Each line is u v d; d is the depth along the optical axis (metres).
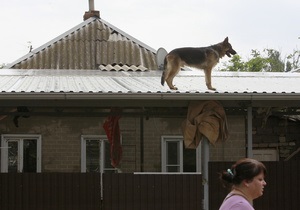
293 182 12.21
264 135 17.58
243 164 5.31
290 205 12.18
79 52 19.86
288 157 17.16
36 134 16.62
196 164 16.83
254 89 12.48
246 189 5.31
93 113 12.02
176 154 16.89
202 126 11.74
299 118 17.48
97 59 19.62
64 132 16.72
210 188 12.02
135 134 16.81
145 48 19.97
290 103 12.22
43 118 16.66
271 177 12.18
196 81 14.59
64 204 11.69
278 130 17.61
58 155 16.69
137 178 11.73
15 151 16.64
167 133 16.84
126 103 11.89
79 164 16.72
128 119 16.83
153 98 11.41
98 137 16.81
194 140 11.89
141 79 14.79
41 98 11.28
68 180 11.72
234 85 13.67
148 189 11.72
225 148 16.78
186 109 12.95
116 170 16.77
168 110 14.16
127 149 16.78
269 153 17.56
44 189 11.69
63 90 11.46
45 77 15.20
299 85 13.76
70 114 11.95
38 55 19.70
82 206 11.70
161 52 18.53
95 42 20.11
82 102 11.79
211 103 11.88
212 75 16.22
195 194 11.73
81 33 20.30
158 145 16.81
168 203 11.71
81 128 16.78
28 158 16.67
